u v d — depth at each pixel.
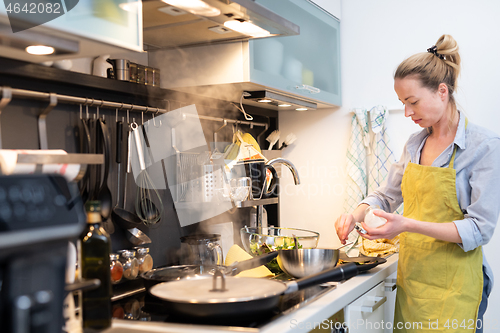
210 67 1.56
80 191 1.30
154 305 1.18
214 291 1.02
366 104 2.28
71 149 1.33
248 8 1.15
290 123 2.47
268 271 1.58
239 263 1.36
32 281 0.59
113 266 1.30
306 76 1.95
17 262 0.57
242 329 0.92
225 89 1.68
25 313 0.56
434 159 1.50
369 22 2.27
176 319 1.03
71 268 0.92
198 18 1.25
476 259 1.43
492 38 2.01
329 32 2.20
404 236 1.56
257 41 1.56
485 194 1.34
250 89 1.68
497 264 1.99
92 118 1.38
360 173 2.21
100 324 0.93
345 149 2.33
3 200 0.56
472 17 2.05
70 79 1.22
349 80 2.32
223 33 1.41
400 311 1.57
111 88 1.35
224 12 1.18
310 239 1.65
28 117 1.20
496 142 1.36
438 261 1.44
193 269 1.38
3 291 0.57
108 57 1.42
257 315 0.98
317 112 2.40
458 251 1.42
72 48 0.94
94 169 1.34
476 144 1.38
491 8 2.01
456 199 1.42
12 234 0.55
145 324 0.98
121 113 1.49
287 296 1.20
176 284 1.10
